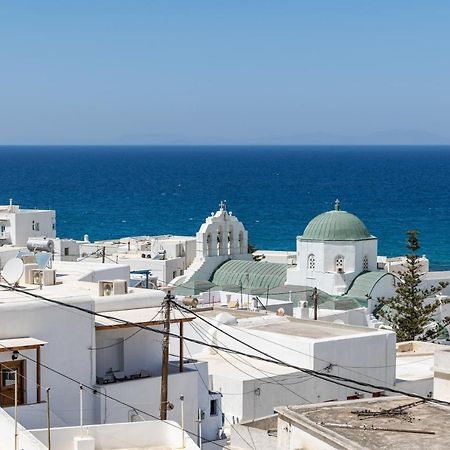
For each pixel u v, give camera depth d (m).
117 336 44.38
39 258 50.22
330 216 105.50
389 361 59.62
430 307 99.31
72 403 41.62
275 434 43.97
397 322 97.94
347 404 35.50
